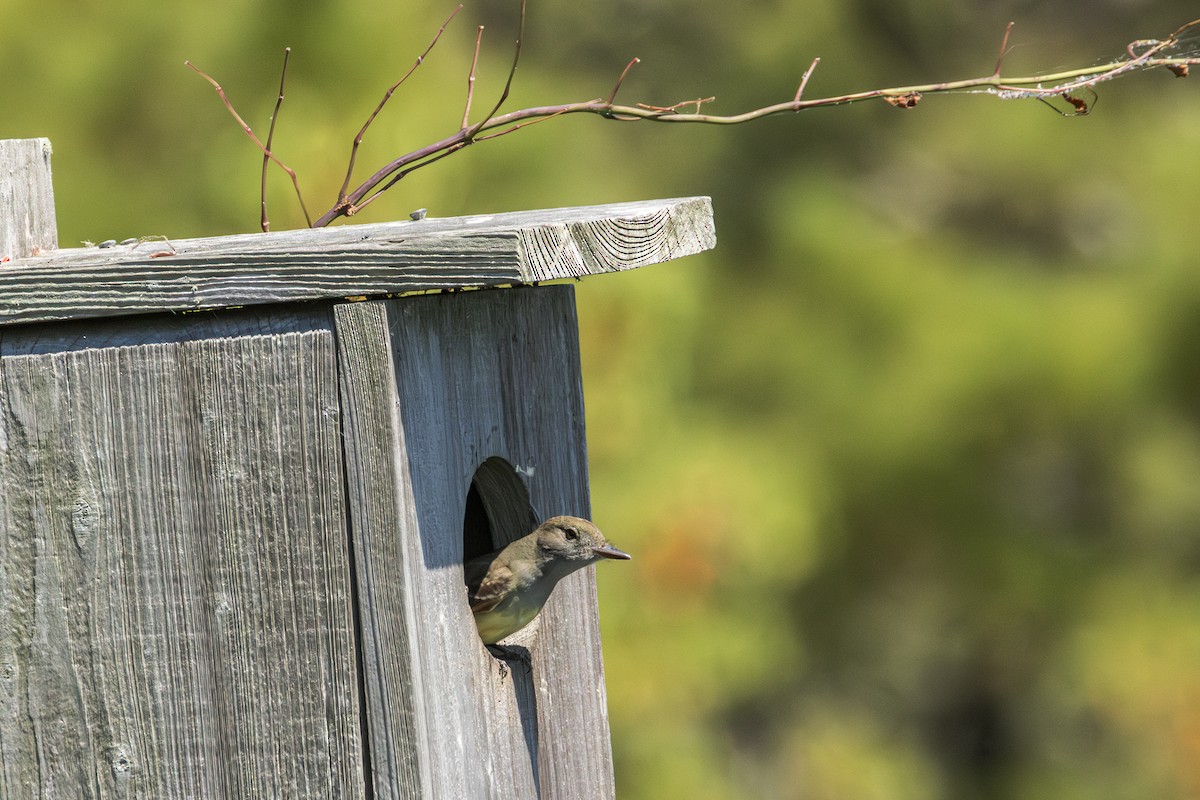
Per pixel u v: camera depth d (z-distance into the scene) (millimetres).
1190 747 15227
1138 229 15633
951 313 14781
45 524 6055
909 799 16516
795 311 15227
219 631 6000
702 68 17766
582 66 18062
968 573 15695
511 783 6664
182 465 5988
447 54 12000
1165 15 16984
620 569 12250
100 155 10859
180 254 5891
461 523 6367
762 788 16203
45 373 6008
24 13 10812
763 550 12781
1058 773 16781
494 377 6594
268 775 5996
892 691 17297
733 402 14961
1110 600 15633
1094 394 14555
